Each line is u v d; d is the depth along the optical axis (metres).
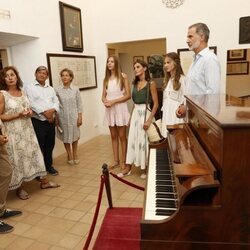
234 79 6.09
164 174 1.49
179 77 2.75
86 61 4.85
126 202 2.62
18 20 3.33
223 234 0.95
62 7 4.12
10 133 2.60
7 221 2.36
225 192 0.93
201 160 1.14
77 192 2.92
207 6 4.28
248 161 0.91
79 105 3.79
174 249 0.98
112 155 4.17
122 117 3.34
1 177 2.31
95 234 2.11
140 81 3.11
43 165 2.95
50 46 3.95
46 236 2.13
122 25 4.89
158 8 4.58
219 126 0.93
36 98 3.20
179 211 0.96
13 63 3.89
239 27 4.16
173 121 2.76
